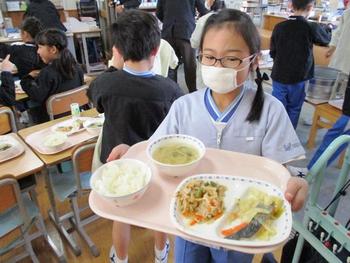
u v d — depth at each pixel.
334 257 1.03
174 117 0.97
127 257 1.55
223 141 0.91
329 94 2.66
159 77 1.46
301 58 2.55
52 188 1.67
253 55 0.84
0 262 1.67
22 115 3.13
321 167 0.97
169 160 0.83
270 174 0.81
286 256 1.29
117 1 4.45
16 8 5.00
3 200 1.29
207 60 0.85
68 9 5.39
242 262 1.03
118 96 1.35
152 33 1.33
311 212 1.11
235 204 0.71
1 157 1.47
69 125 1.79
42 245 1.79
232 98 0.91
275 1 4.93
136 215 0.68
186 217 0.68
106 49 4.96
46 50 2.31
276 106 0.89
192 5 3.60
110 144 1.40
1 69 2.46
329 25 3.54
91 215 1.96
